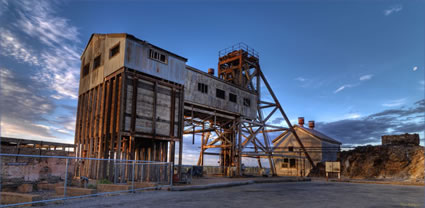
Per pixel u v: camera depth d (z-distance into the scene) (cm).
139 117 2356
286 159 5388
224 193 1603
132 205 1059
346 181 3441
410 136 4319
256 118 3834
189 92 2916
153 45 2538
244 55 4025
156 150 2608
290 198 1398
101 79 2580
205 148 4006
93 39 2861
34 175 2016
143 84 2439
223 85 3369
